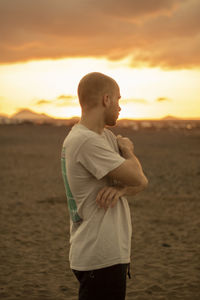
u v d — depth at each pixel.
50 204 8.66
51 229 6.51
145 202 8.93
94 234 1.91
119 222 1.96
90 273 1.90
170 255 5.10
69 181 1.99
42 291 3.92
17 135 42.03
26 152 22.34
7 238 5.91
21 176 13.25
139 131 62.16
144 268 4.61
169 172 14.46
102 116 2.03
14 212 7.79
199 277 4.28
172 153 22.56
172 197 9.57
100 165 1.91
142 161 18.16
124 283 1.93
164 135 48.28
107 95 2.00
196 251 5.26
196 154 22.11
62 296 3.80
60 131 53.97
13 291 3.91
